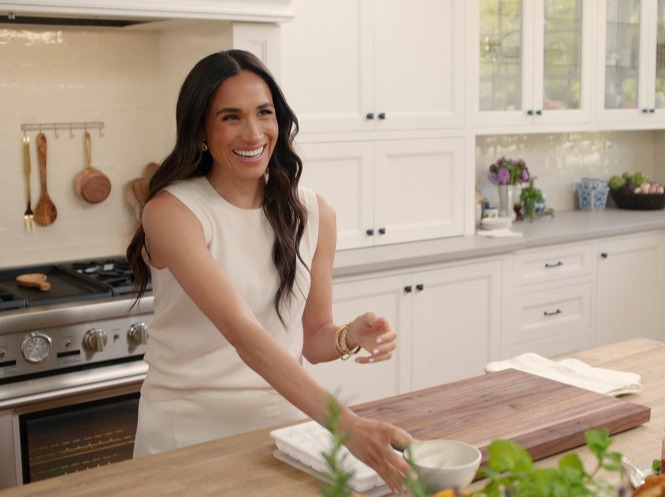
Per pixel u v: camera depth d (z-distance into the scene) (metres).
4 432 2.71
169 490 1.58
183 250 1.91
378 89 3.77
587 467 1.67
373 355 1.95
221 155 1.97
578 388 2.04
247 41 3.18
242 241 2.04
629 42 4.82
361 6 3.67
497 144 4.77
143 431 2.10
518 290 4.15
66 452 2.83
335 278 3.51
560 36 4.50
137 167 3.59
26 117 3.34
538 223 4.66
